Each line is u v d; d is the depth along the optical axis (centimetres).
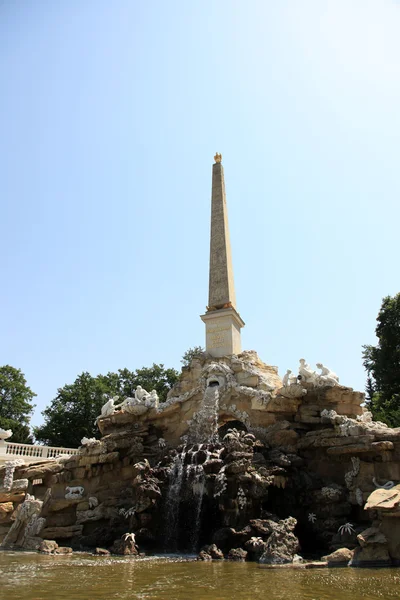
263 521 2092
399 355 5100
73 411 6072
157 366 6844
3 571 1540
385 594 1107
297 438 2661
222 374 3188
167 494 2483
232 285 3806
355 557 1677
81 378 6316
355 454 2381
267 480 2256
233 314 3556
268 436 2770
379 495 1848
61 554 2238
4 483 3120
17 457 3522
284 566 1631
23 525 2866
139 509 2395
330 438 2481
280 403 2834
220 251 3822
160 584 1255
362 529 2056
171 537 2383
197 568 1602
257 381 3067
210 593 1117
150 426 3253
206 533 2344
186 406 3209
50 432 5988
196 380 3278
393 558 1666
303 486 2414
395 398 4834
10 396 6328
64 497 3072
